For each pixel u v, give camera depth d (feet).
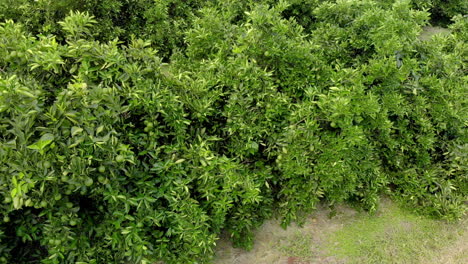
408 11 14.73
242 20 18.54
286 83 11.93
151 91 9.30
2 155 7.43
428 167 13.57
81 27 9.67
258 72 10.99
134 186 9.22
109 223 9.22
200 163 9.87
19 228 8.75
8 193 7.56
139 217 9.11
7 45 9.03
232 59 11.43
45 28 17.60
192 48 13.61
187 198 9.44
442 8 31.12
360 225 12.60
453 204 12.63
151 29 22.18
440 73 14.43
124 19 22.21
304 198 11.48
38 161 7.63
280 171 11.50
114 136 8.48
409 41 14.34
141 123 9.66
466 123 13.37
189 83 10.84
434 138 13.16
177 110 9.73
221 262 10.91
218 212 9.98
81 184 7.90
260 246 11.59
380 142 13.16
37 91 8.00
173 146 9.64
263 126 11.12
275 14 11.78
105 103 8.45
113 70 9.06
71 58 9.39
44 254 9.66
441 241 12.01
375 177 12.71
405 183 13.43
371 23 14.05
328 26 15.34
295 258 11.21
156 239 9.86
